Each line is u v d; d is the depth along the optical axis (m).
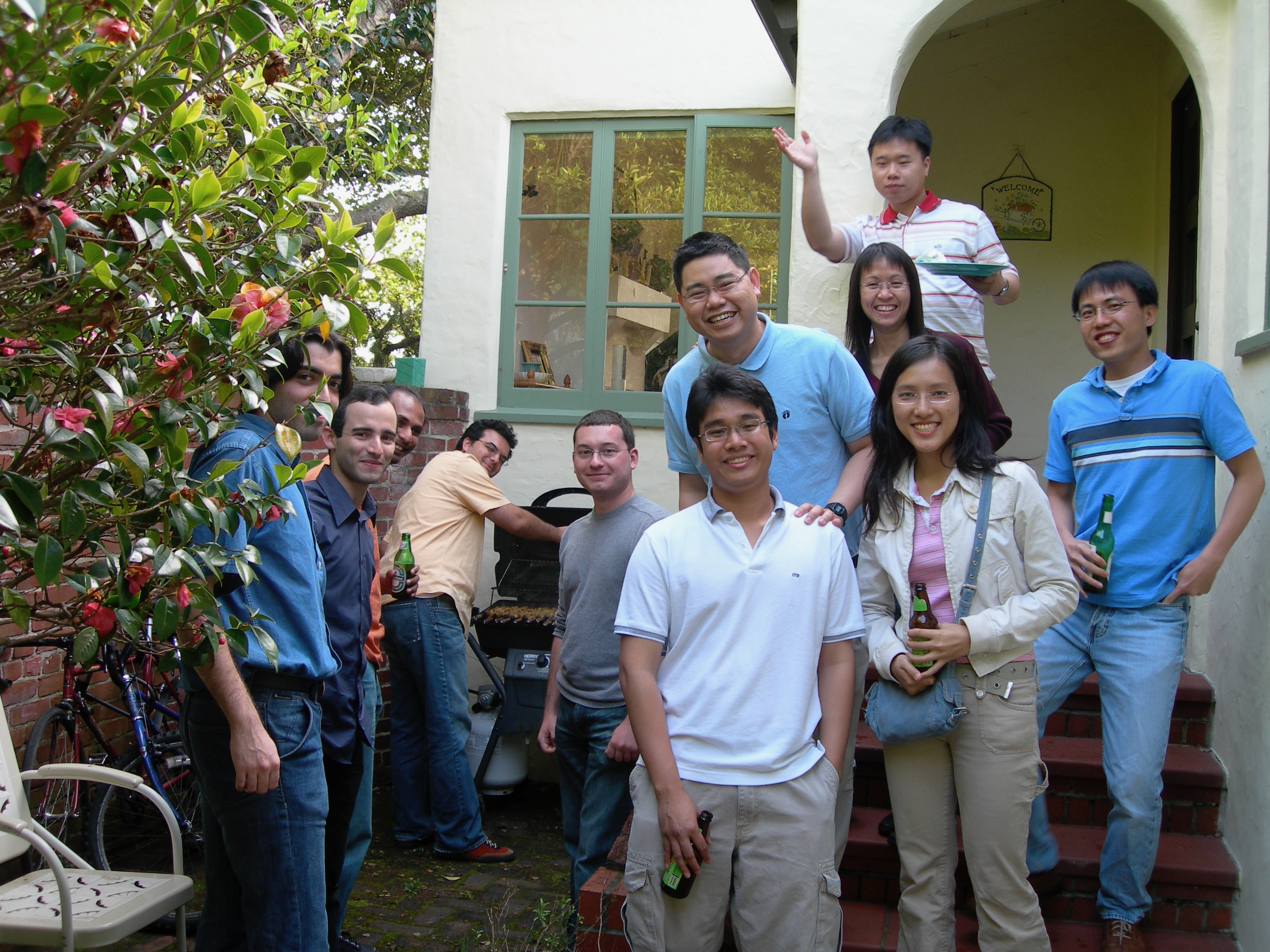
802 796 2.27
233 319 1.87
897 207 4.12
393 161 3.58
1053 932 3.12
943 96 5.93
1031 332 5.84
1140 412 3.07
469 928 3.79
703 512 2.48
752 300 2.83
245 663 2.50
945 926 2.61
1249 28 3.71
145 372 1.92
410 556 4.53
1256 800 3.13
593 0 5.66
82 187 1.72
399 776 4.69
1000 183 5.86
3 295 1.74
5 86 1.33
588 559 3.45
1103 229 5.76
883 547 2.66
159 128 1.79
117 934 2.48
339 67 3.97
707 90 5.53
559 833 4.92
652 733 2.31
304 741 2.59
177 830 2.84
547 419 5.62
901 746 2.64
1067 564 2.51
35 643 2.03
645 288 5.64
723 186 5.56
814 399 2.91
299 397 2.80
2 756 2.69
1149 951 3.07
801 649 2.35
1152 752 2.90
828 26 4.44
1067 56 5.78
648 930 2.28
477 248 5.78
